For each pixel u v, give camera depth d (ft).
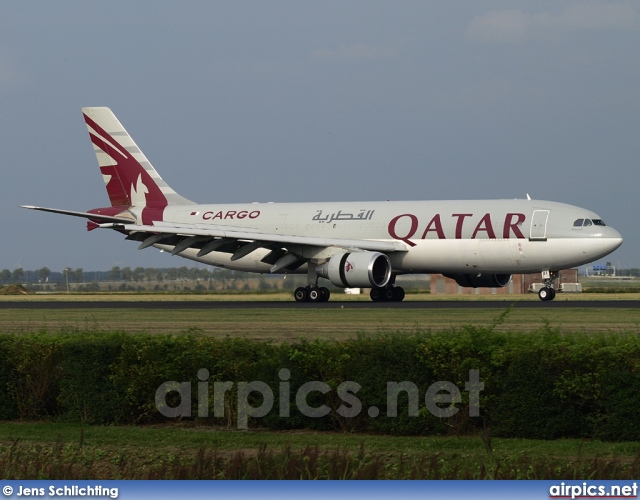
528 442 184.75
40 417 222.07
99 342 215.92
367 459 165.07
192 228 564.30
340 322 389.19
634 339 194.29
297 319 413.18
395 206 575.38
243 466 159.84
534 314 424.46
